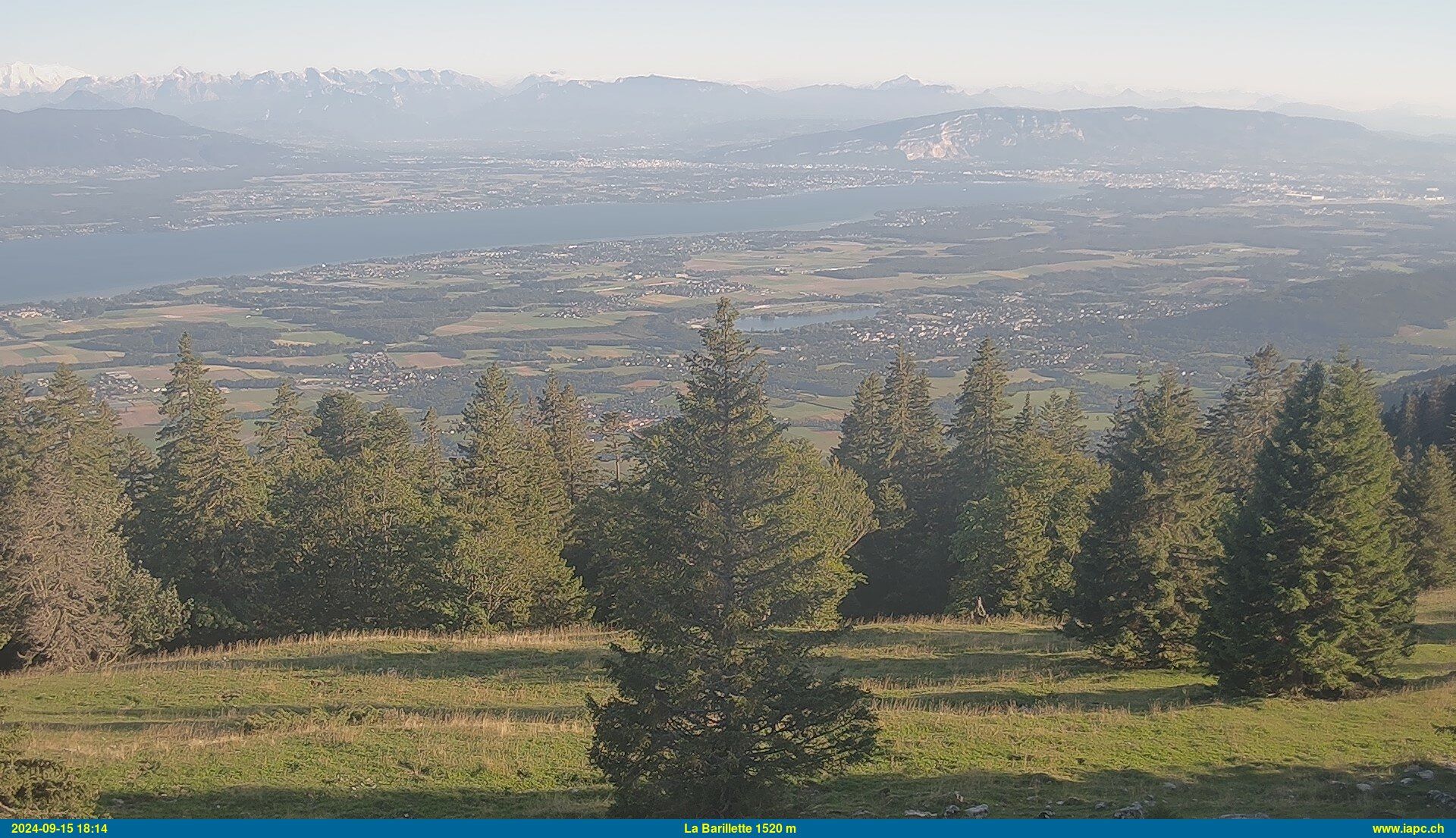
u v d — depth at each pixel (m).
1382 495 28.20
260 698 33.84
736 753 17.83
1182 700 29.39
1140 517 34.44
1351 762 22.27
